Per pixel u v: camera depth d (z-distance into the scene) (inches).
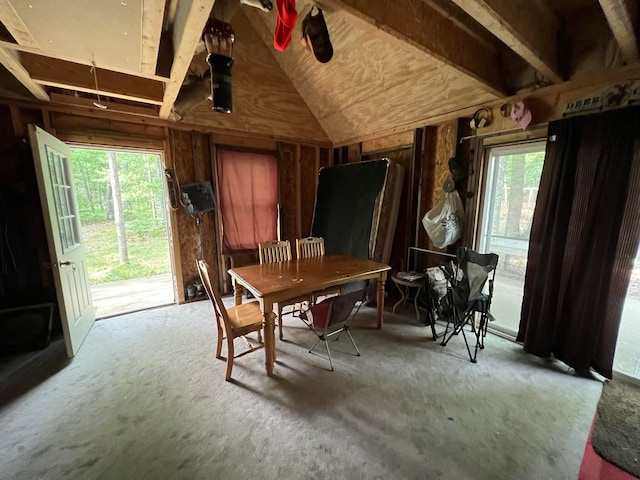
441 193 133.1
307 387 81.3
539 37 76.0
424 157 135.0
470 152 117.0
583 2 79.4
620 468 56.6
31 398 76.5
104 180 311.6
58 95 108.2
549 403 75.0
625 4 55.8
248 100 149.1
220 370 89.3
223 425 67.7
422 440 63.6
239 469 56.8
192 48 67.6
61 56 71.5
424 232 140.9
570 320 87.7
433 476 55.3
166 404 74.5
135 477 55.2
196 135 143.6
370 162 152.7
